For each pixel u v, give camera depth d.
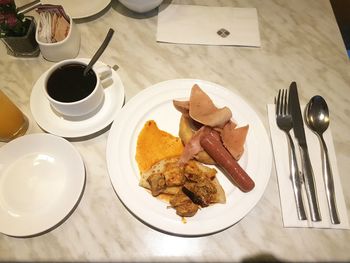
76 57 0.97
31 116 0.89
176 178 0.74
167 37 1.01
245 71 0.97
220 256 0.71
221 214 0.71
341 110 0.90
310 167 0.78
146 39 1.02
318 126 0.84
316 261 0.70
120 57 0.98
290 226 0.73
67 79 0.82
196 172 0.75
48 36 0.90
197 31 1.02
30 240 0.71
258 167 0.77
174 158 0.80
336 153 0.83
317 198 0.75
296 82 0.95
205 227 0.70
